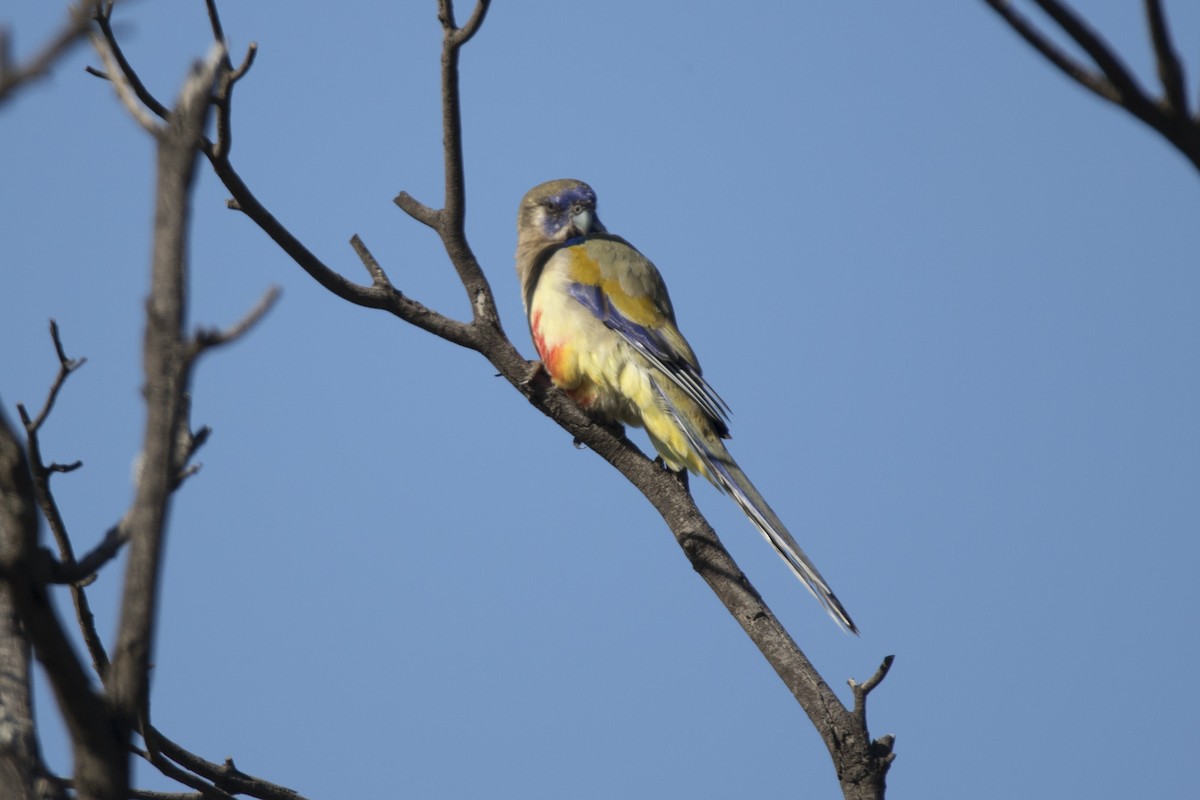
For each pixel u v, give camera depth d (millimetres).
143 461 5359
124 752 5441
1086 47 4754
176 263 5262
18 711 6613
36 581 5129
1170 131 4809
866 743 9516
